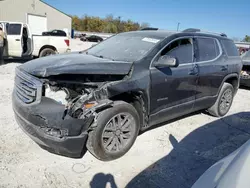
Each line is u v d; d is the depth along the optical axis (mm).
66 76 2883
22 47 9961
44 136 2748
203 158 3459
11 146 3328
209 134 4305
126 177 2900
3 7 25703
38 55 10648
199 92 4352
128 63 3293
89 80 3012
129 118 3297
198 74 4188
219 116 5191
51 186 2637
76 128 2742
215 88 4738
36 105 2793
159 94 3604
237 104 6398
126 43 4078
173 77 3729
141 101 3420
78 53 4180
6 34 9688
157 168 3133
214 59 4633
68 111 2758
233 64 5070
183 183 2873
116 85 3086
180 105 4039
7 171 2811
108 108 3059
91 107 2869
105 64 3133
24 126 2963
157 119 3760
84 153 3332
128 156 3361
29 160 3064
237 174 1562
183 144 3840
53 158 3156
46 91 2887
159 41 3742
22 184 2631
